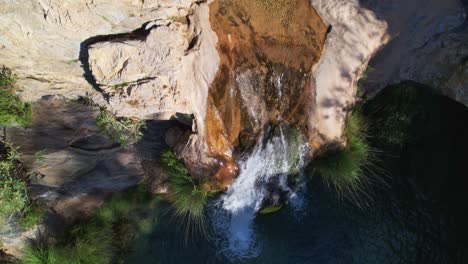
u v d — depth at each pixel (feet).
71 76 23.49
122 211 28.37
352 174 25.17
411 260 26.25
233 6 22.80
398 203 26.68
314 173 26.73
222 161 25.62
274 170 26.25
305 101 24.21
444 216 26.13
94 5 19.58
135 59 21.20
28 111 24.62
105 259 27.50
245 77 23.88
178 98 22.59
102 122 25.70
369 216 26.86
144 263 28.60
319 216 27.32
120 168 27.40
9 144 24.94
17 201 24.53
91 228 27.45
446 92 24.35
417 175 26.50
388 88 25.66
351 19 22.72
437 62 24.00
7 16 19.47
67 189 27.04
